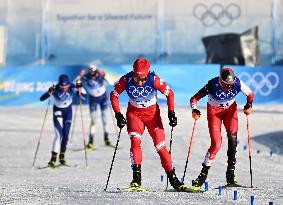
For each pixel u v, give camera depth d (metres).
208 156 23.59
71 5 76.94
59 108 36.44
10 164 36.12
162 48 76.06
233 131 24.17
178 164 35.34
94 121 43.41
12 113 62.22
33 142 46.19
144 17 76.31
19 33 77.06
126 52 76.75
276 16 75.44
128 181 28.38
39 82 67.56
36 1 77.00
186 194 21.25
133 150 22.55
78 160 38.25
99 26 76.94
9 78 67.75
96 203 18.89
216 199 20.12
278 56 75.38
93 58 77.06
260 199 20.38
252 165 34.81
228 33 75.50
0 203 19.25
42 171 33.34
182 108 62.66
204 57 75.62
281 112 61.28
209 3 75.75
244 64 75.19
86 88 44.09
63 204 18.78
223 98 23.52
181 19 75.75
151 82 21.80
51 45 77.25
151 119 22.45
